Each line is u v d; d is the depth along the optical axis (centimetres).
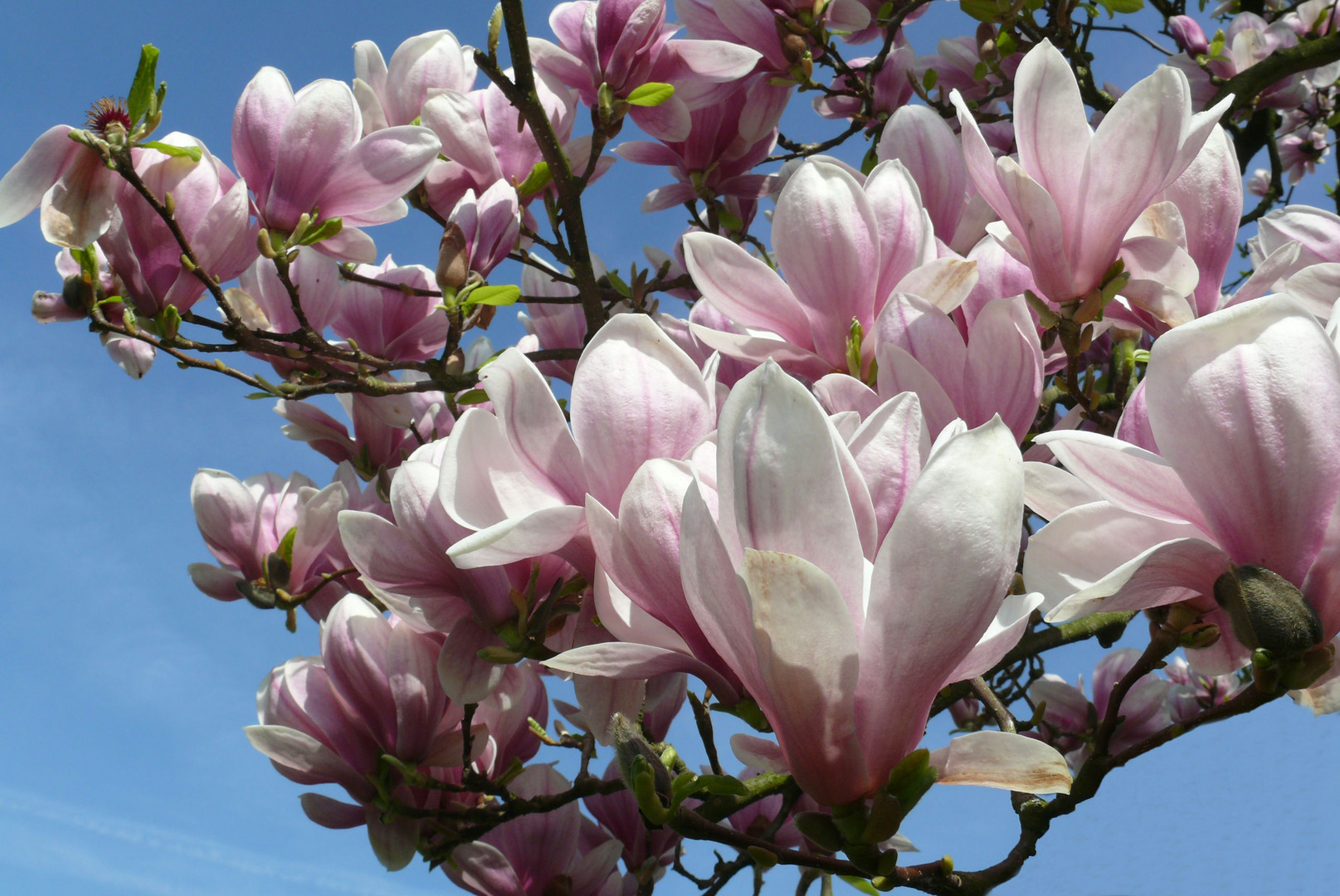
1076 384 102
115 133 117
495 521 88
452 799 121
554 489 90
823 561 78
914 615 78
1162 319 99
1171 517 84
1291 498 81
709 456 87
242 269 135
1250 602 82
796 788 108
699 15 167
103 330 139
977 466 77
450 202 156
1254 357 81
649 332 89
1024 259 102
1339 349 82
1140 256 99
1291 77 209
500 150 155
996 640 80
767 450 77
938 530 77
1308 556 82
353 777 118
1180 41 217
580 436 89
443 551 100
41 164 117
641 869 138
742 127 173
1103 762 91
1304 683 82
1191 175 101
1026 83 97
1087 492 88
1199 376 81
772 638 78
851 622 77
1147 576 85
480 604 103
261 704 121
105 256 143
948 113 196
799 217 102
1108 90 211
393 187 130
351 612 116
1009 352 98
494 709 120
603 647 86
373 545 102
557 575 104
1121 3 170
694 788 88
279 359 170
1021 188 96
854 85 186
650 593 86
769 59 168
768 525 78
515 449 89
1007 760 81
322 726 117
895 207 104
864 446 86
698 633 86
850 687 78
